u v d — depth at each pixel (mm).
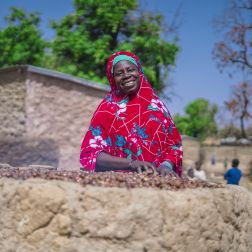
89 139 3016
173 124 3072
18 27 19703
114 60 3062
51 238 2143
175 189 2361
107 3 17844
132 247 2139
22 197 2205
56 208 2146
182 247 2234
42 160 9961
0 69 9953
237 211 2594
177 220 2229
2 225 2262
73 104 10562
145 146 2916
